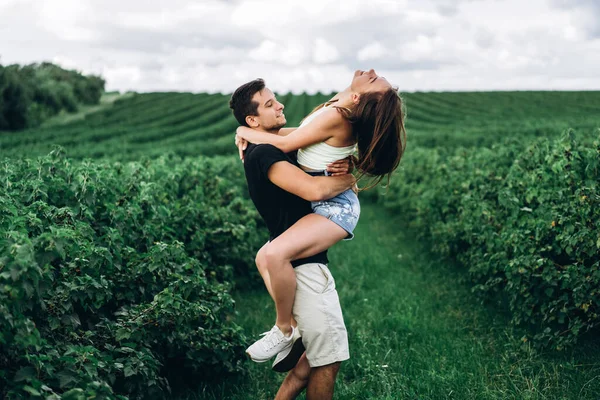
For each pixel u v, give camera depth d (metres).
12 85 40.53
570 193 4.49
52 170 4.25
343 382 3.88
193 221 5.55
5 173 4.23
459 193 7.44
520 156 5.86
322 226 2.70
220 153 22.41
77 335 3.02
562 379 3.71
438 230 7.54
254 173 2.73
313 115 2.75
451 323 5.12
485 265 5.50
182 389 3.64
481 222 5.75
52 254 2.58
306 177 2.64
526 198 4.95
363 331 4.81
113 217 3.95
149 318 3.29
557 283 4.17
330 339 2.73
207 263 5.70
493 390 3.59
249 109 2.83
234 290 6.48
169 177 5.98
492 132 23.86
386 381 3.68
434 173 9.91
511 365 3.97
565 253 4.46
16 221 2.81
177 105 62.16
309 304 2.71
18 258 2.25
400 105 2.71
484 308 5.38
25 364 2.46
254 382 3.86
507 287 4.59
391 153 2.74
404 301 5.79
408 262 7.74
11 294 2.20
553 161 4.96
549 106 54.12
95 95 66.75
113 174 5.02
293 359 3.00
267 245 2.86
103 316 3.40
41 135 31.83
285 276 2.63
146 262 3.64
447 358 4.22
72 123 45.75
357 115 2.64
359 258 7.91
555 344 4.03
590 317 4.01
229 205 7.13
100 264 3.21
